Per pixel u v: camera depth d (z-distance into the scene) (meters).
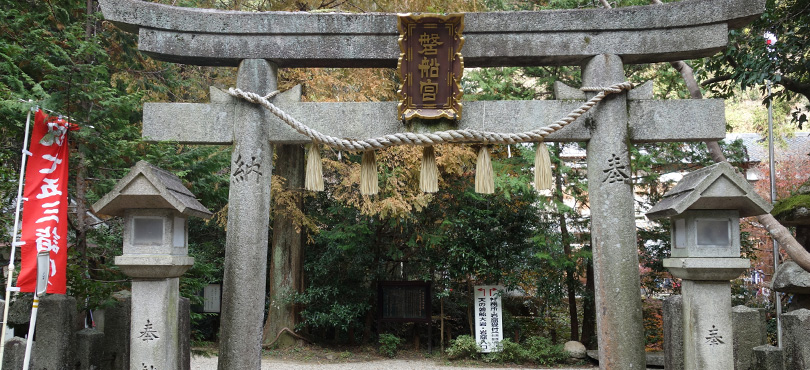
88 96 5.57
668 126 4.60
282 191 11.12
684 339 4.29
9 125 5.64
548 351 11.08
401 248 12.89
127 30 4.77
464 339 11.45
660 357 10.57
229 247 4.55
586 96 4.67
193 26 4.67
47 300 4.49
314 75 10.07
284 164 11.59
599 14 4.64
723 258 4.08
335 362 11.23
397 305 12.19
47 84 5.78
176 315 4.35
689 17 4.54
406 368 10.80
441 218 12.20
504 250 11.86
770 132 10.80
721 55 8.31
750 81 7.58
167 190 4.02
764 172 14.30
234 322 4.45
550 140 4.69
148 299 4.18
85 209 6.21
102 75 6.41
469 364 11.20
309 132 4.52
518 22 4.66
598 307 4.51
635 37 4.62
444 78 4.50
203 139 4.69
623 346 4.37
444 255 12.02
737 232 4.12
